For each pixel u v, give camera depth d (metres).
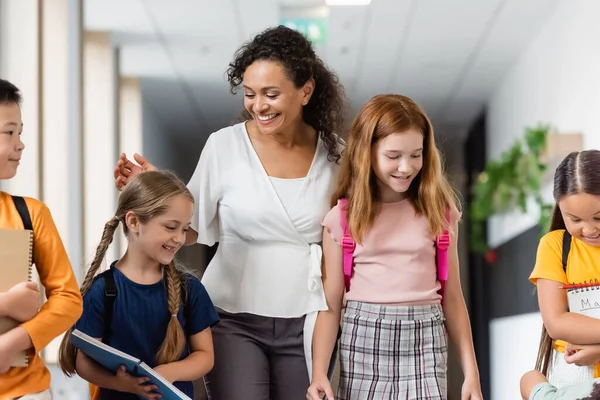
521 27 8.11
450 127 12.77
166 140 12.57
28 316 2.44
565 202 2.55
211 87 10.34
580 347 2.56
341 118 3.28
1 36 5.80
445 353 2.99
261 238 3.13
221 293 3.16
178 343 2.84
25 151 5.77
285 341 3.12
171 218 2.77
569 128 7.16
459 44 8.66
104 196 8.41
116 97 8.73
